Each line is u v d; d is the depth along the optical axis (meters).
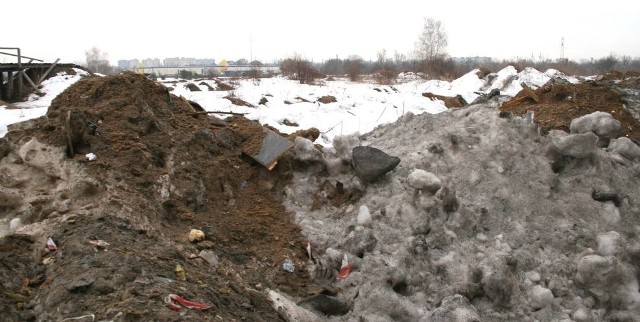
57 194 4.75
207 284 3.92
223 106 13.47
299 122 12.45
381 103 15.29
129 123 5.57
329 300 4.50
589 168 6.07
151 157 5.36
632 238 5.62
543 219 5.54
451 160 6.08
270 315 4.03
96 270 3.56
